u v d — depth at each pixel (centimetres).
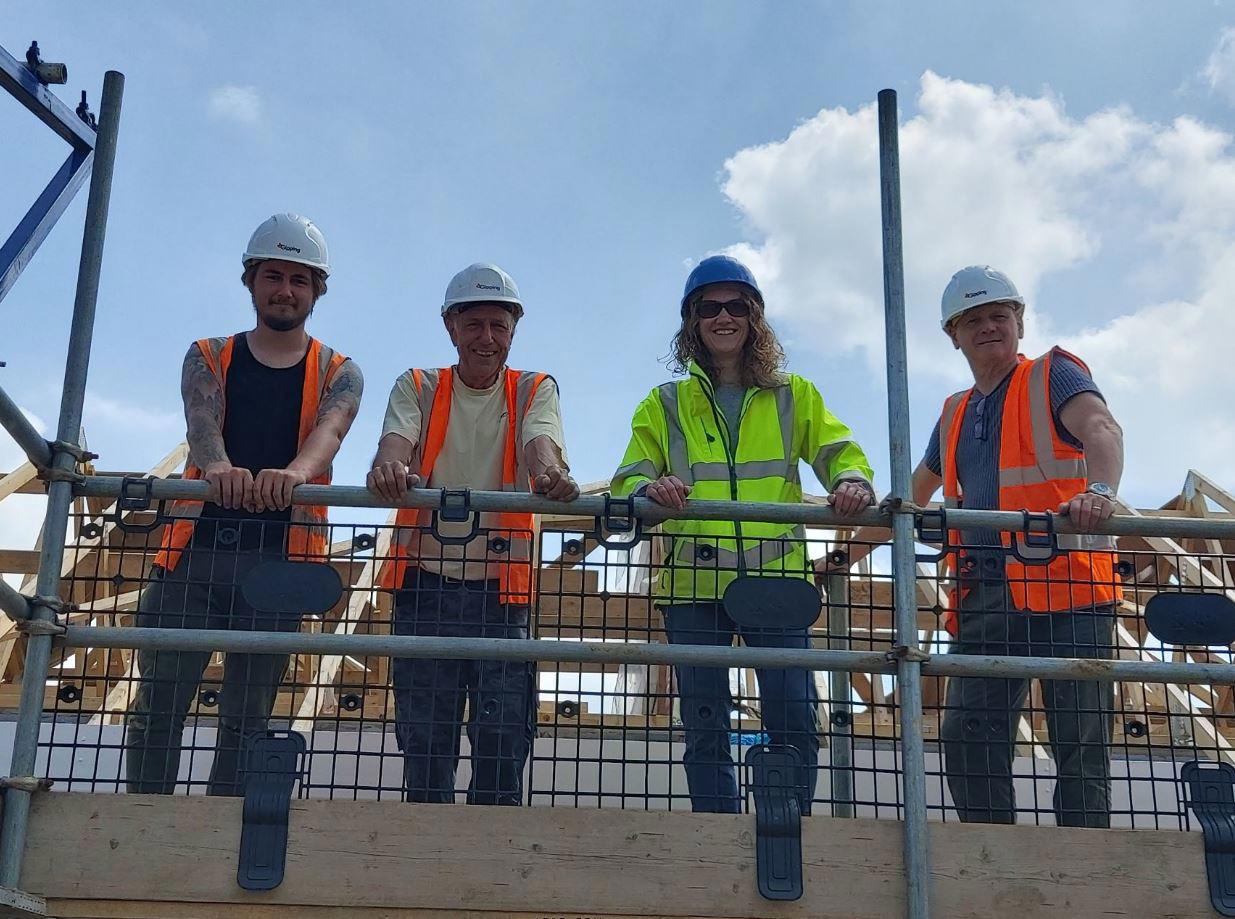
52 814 302
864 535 819
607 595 338
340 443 391
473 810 308
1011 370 444
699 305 424
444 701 372
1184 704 750
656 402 419
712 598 379
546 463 392
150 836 302
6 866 295
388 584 392
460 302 407
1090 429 405
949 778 404
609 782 493
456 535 390
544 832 307
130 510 331
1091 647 362
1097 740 386
